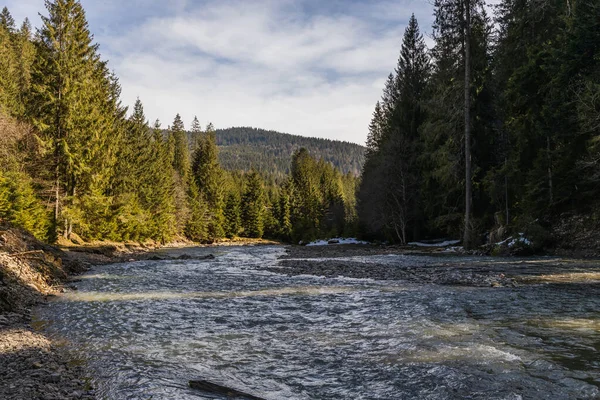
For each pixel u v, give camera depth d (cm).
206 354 691
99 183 4025
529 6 2909
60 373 603
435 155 3428
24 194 2947
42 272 1588
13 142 3142
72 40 3600
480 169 3244
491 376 540
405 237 4569
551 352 636
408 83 4734
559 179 2547
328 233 6412
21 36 6216
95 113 3991
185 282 1644
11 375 587
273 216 9712
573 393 479
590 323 814
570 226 2400
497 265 1908
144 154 6272
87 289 1475
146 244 5469
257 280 1673
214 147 9644
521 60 3084
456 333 766
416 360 618
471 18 2941
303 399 493
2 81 4053
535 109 2745
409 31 4828
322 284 1512
